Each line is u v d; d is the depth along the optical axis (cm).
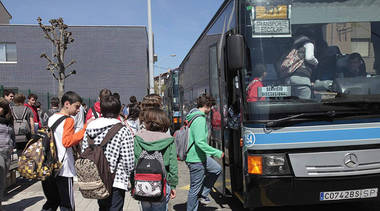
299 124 337
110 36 2448
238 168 408
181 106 1273
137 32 2477
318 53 368
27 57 2323
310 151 337
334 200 338
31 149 329
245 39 362
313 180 333
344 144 340
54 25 1551
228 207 487
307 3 374
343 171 336
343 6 379
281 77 355
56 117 343
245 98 354
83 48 2420
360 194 340
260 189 340
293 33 368
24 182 657
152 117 303
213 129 553
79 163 287
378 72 371
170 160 299
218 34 491
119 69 2464
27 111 639
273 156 337
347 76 364
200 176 407
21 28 2311
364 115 345
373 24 381
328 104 345
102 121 312
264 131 340
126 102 2470
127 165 303
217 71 503
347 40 375
